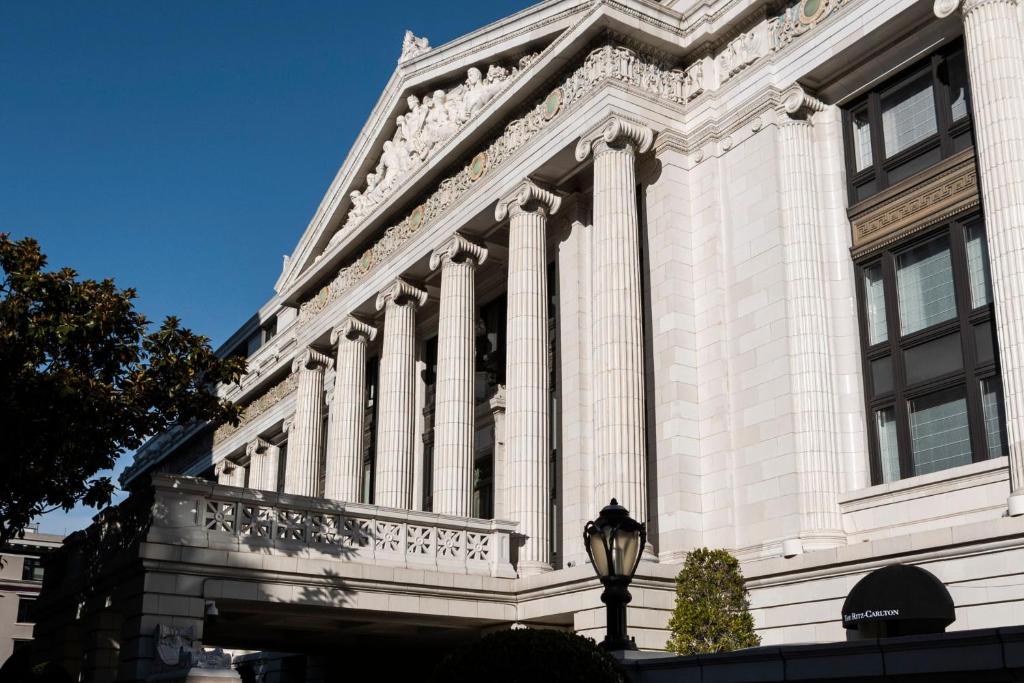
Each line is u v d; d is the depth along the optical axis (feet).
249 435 188.24
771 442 73.15
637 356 78.33
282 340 176.96
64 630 85.92
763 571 69.21
